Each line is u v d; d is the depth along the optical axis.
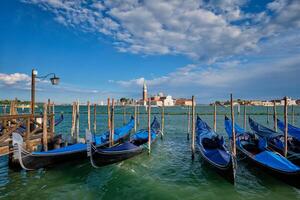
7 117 10.25
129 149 11.81
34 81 13.38
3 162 12.39
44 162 10.62
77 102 18.34
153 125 21.78
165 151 15.73
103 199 8.20
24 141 11.84
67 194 8.56
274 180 9.56
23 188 8.99
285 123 11.42
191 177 10.45
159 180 10.04
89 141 10.52
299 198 8.33
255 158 10.64
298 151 12.20
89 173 10.85
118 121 41.22
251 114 57.78
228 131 17.19
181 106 136.88
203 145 13.44
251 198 8.34
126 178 10.14
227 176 9.45
